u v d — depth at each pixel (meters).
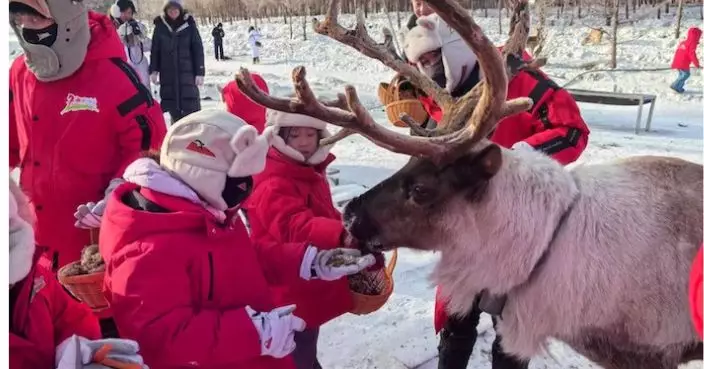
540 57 2.72
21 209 1.67
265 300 2.22
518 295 2.41
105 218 2.04
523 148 2.51
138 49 8.41
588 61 14.57
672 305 2.22
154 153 2.23
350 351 3.54
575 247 2.29
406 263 4.59
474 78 2.91
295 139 2.71
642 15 17.39
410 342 3.61
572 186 2.36
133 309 1.90
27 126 2.77
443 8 2.06
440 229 2.39
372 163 7.29
